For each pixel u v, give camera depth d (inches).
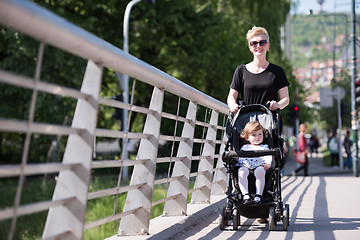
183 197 264.4
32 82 116.3
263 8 1369.3
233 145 245.4
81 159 142.9
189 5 1181.1
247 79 261.4
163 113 217.8
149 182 205.9
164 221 242.1
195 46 1198.3
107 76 1077.1
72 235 140.9
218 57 1241.4
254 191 240.5
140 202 205.5
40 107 454.6
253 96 260.4
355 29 986.7
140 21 1111.0
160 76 203.0
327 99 1370.6
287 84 260.4
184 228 243.9
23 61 716.0
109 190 165.9
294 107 1139.3
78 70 748.6
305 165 879.7
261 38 258.8
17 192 114.8
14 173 114.1
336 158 1393.9
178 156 271.1
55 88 125.8
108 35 1111.6
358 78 969.5
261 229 248.1
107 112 1051.3
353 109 950.4
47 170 127.0
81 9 1084.5
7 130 109.0
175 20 1126.4
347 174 1181.7
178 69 1193.4
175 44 1163.9
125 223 205.6
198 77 1228.5
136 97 1143.6
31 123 116.9
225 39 1283.2
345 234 232.1
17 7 98.4
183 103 510.0
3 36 714.2
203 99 288.7
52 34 115.5
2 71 105.2
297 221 278.4
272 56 1247.5
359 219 285.7
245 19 1382.9
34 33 110.5
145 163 207.6
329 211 324.8
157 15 1141.1
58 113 459.8
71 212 141.4
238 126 247.4
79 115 145.8
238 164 239.9
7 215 112.4
